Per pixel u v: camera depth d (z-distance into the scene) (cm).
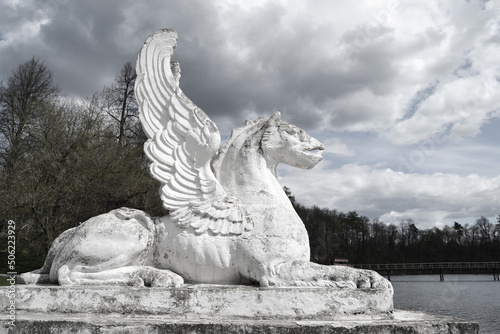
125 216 251
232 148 274
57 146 1040
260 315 203
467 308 1169
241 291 206
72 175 1005
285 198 266
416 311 251
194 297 206
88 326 186
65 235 267
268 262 229
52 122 1059
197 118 265
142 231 245
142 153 1238
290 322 193
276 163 279
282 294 205
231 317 203
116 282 226
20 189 916
